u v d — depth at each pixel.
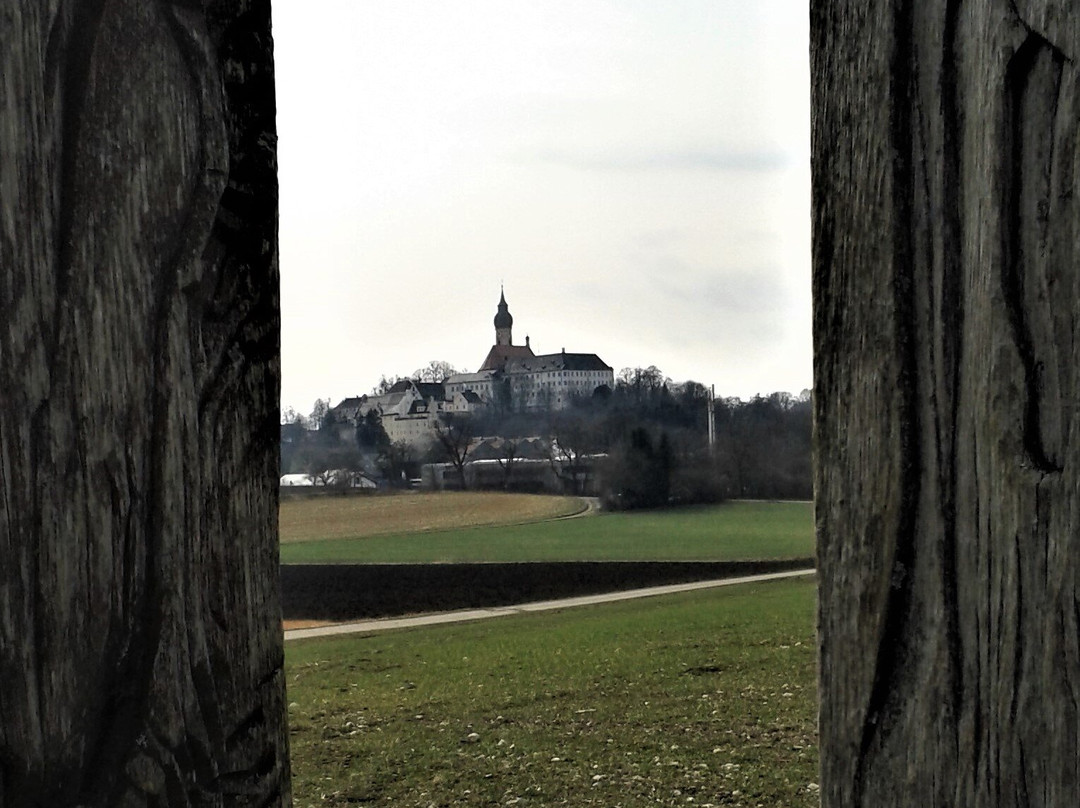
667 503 65.88
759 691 12.50
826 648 1.07
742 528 54.47
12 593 0.86
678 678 13.65
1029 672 0.93
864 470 1.05
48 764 0.88
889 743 1.02
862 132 1.05
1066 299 0.91
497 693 13.48
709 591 29.55
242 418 1.04
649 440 66.38
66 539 0.89
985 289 0.96
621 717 11.64
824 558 1.08
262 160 1.06
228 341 1.02
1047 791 0.92
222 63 1.03
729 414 70.75
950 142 0.99
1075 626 0.90
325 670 16.58
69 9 0.92
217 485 1.01
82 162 0.91
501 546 48.34
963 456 0.98
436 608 31.45
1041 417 0.92
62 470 0.89
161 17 0.98
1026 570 0.93
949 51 0.99
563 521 60.16
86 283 0.91
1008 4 0.94
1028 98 0.93
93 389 0.91
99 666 0.91
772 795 8.63
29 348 0.87
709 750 10.04
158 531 0.95
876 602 1.03
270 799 1.05
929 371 1.00
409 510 66.81
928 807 0.99
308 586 35.56
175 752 0.96
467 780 9.62
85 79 0.92
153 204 0.96
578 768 9.76
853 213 1.06
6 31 0.87
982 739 0.96
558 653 16.61
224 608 1.01
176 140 0.98
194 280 0.99
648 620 20.56
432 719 12.18
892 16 1.03
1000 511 0.95
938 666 0.99
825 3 1.09
